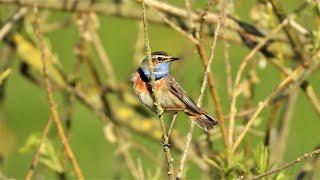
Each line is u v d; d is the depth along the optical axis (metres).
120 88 14.65
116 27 23.19
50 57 14.28
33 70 14.73
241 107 13.03
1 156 14.42
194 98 13.16
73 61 21.17
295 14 12.21
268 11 12.60
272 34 12.02
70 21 14.85
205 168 12.85
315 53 11.88
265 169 10.91
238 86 12.27
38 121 20.64
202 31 11.53
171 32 17.83
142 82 11.96
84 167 18.80
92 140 20.00
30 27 13.92
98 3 13.76
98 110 14.42
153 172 16.22
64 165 11.98
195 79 17.97
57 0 13.73
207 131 11.74
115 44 22.38
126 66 21.20
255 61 13.23
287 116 12.88
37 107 21.36
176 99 11.87
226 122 12.98
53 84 14.35
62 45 21.86
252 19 13.23
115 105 14.59
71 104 14.32
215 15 12.75
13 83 21.94
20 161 18.11
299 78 12.35
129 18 13.68
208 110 12.66
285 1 17.62
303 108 19.97
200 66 18.23
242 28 12.93
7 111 21.20
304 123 19.36
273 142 12.83
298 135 18.84
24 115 20.97
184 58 12.48
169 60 12.06
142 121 14.53
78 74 14.40
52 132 13.78
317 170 12.23
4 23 14.80
